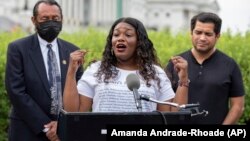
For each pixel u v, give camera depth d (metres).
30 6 69.19
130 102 6.68
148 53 6.89
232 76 8.02
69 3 89.25
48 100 7.89
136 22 6.85
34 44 7.98
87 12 99.19
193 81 7.98
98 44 12.72
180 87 6.88
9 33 16.19
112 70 6.82
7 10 66.81
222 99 7.98
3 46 11.39
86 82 6.87
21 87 7.85
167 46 12.55
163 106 6.95
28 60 7.92
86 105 6.86
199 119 7.93
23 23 64.44
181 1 121.88
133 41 6.79
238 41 12.61
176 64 6.88
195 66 8.05
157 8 123.50
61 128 6.04
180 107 6.14
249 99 10.06
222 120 7.99
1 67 9.84
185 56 8.17
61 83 7.93
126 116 5.90
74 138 5.86
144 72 6.84
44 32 7.84
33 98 7.89
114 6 100.12
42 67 7.93
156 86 6.89
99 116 5.87
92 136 5.88
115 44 6.79
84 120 5.86
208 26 7.92
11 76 7.86
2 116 9.99
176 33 15.87
